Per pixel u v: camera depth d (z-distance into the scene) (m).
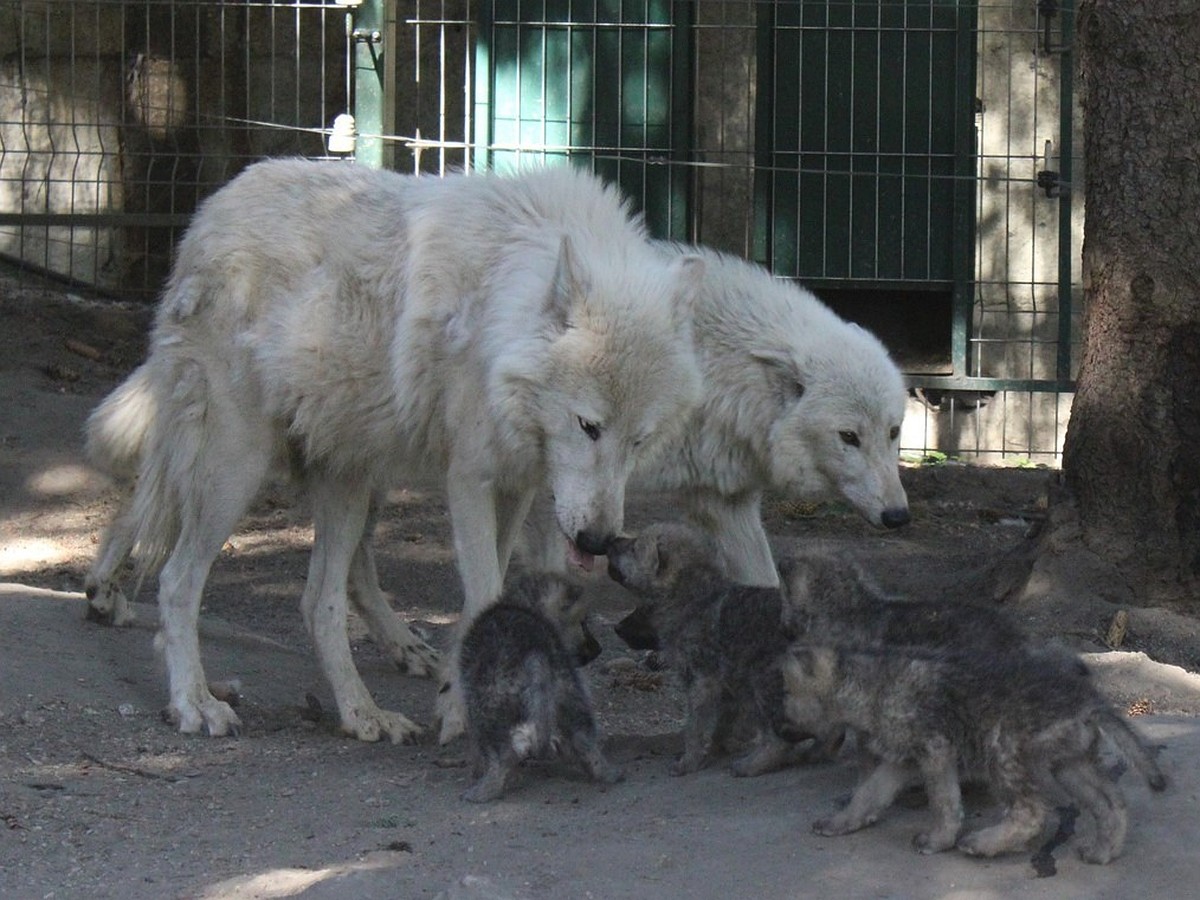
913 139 13.33
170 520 7.03
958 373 13.47
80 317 13.71
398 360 6.60
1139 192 8.47
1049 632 8.25
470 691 5.54
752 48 13.88
